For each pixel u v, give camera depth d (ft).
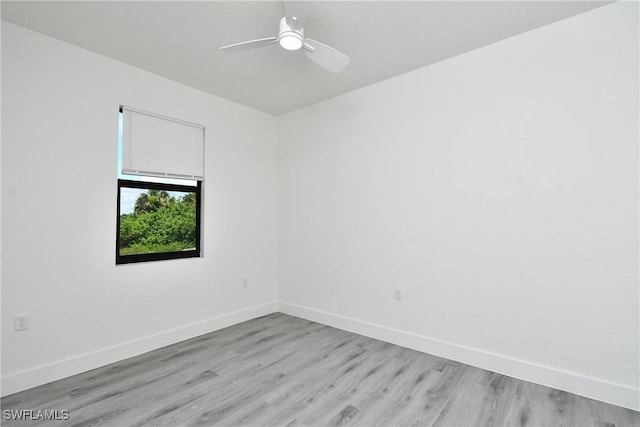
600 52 6.83
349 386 7.38
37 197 7.51
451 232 8.80
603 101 6.81
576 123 7.08
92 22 7.14
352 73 9.67
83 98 8.23
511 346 7.84
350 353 9.16
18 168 7.26
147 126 9.51
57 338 7.75
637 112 6.48
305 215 12.40
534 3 6.61
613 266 6.68
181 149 10.32
